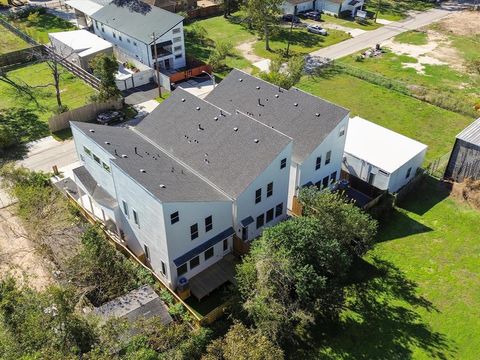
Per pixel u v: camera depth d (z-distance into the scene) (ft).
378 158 127.24
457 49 229.66
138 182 91.50
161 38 194.49
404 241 114.62
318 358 86.38
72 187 127.34
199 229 97.76
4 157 144.66
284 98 127.85
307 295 84.69
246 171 103.65
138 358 68.13
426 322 93.76
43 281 99.45
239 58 217.15
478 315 95.30
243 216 105.19
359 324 93.25
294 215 122.42
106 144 105.91
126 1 222.48
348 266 96.27
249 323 88.33
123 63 207.00
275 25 230.27
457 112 173.68
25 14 266.57
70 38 207.51
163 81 190.70
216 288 99.81
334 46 233.35
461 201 128.26
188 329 86.48
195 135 116.78
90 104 163.02
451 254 110.63
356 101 182.19
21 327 72.13
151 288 94.02
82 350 71.05
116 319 75.92
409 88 186.60
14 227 115.96
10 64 210.18
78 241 104.37
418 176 132.46
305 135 117.60
